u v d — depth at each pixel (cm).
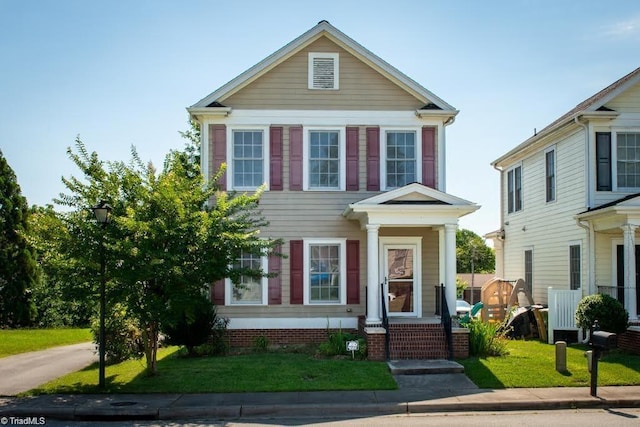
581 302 1736
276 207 1927
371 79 1962
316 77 1958
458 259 6794
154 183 1364
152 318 1312
